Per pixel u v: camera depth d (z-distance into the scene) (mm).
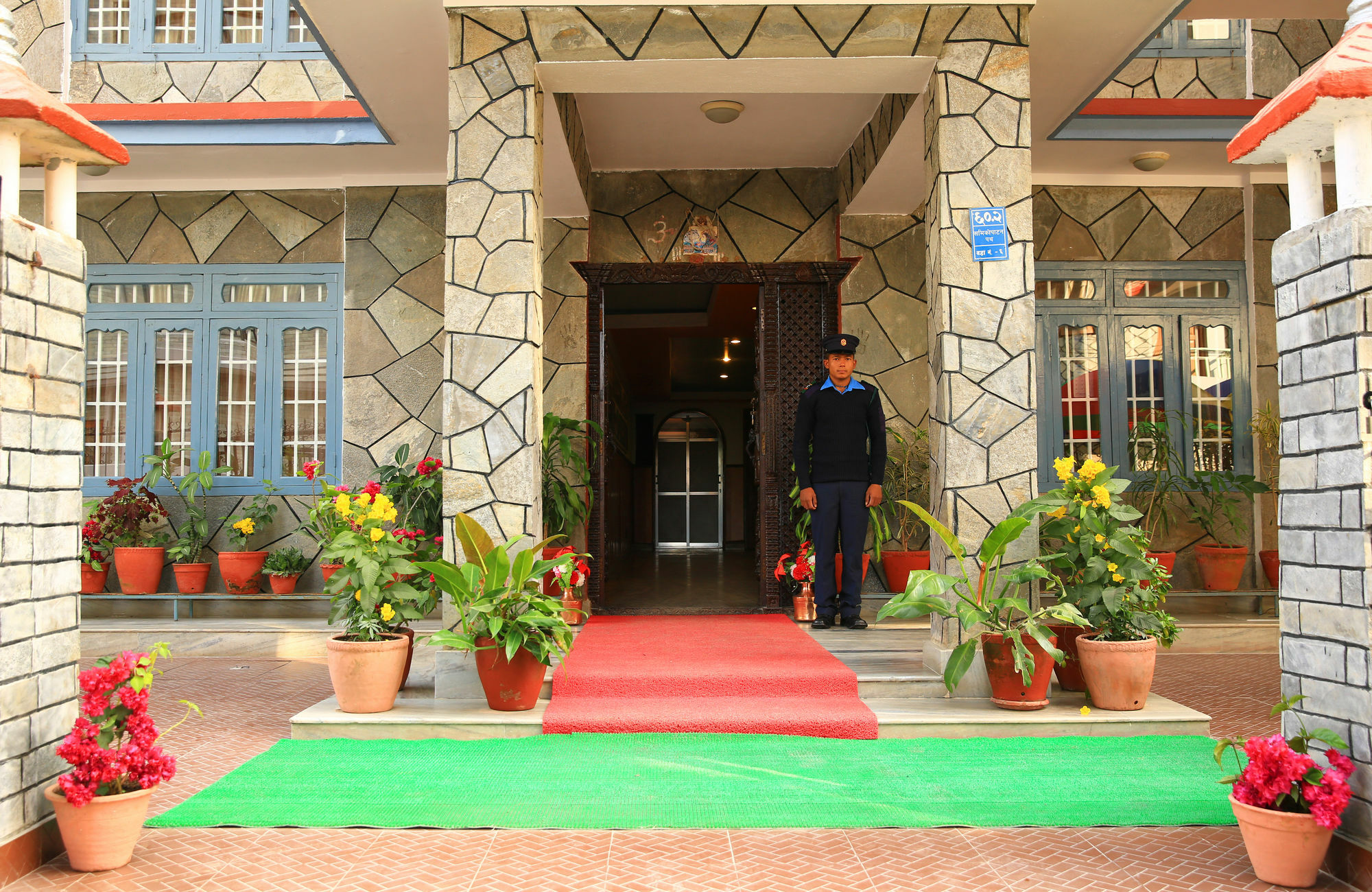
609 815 3143
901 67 4691
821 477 5879
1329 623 2734
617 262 6969
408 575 4551
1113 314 7363
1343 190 2727
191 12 7152
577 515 6422
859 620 5867
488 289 4547
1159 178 7391
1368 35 2691
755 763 3672
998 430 4473
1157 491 7074
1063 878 2674
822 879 2658
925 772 3566
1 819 2592
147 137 6500
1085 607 4293
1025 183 4547
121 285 7320
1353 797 2631
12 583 2637
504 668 4148
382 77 5375
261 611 6949
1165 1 4539
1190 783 3457
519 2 4531
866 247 7027
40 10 7145
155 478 6945
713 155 6816
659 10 4566
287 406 7273
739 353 12430
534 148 4629
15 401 2652
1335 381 2717
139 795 2736
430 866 2748
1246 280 7402
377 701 4176
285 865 2754
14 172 2729
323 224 7285
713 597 7688
